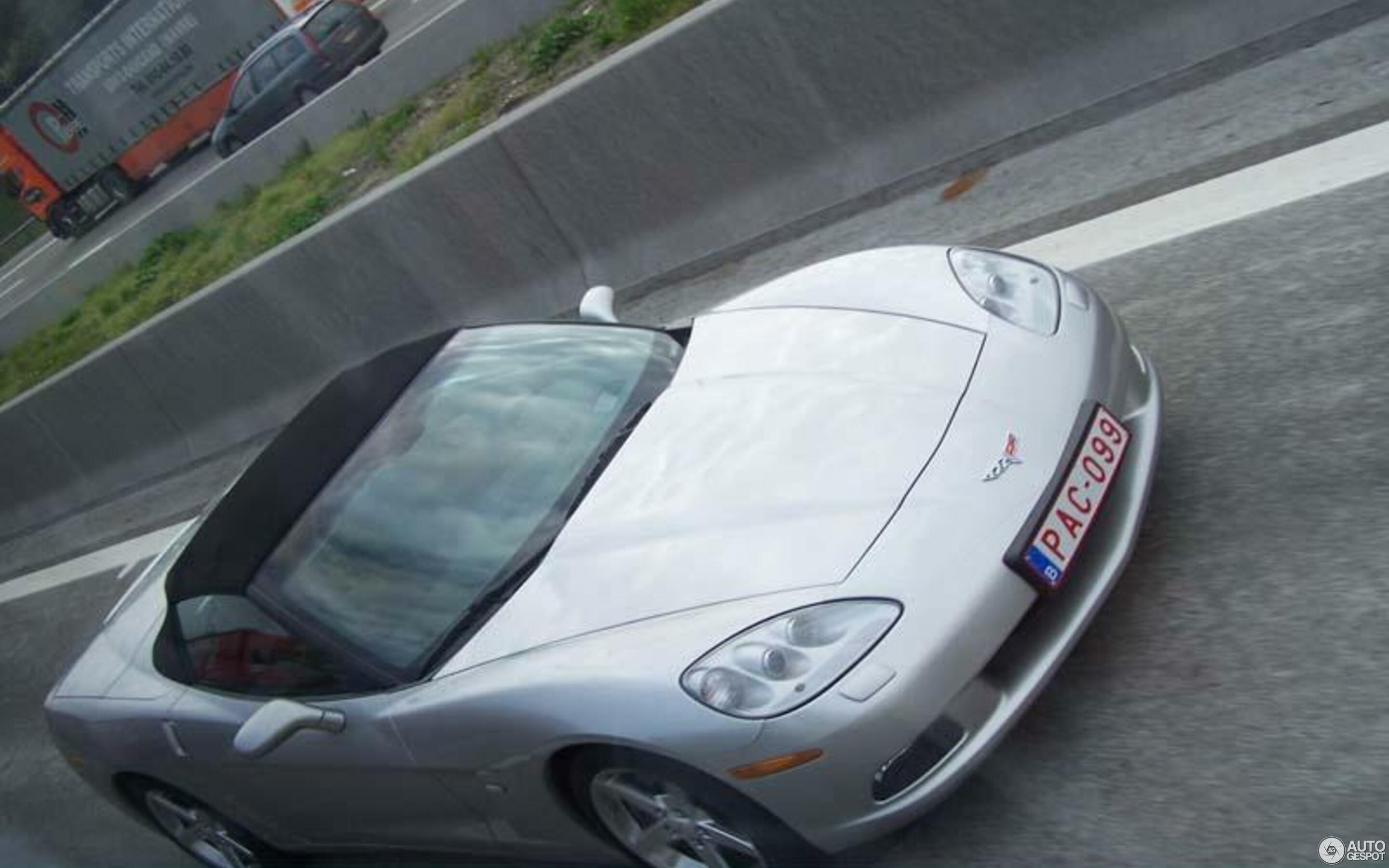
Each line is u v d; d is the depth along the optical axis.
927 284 3.72
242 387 9.20
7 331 19.70
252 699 3.70
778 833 2.73
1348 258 4.09
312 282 8.38
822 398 3.33
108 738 4.18
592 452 3.55
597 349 4.05
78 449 10.37
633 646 2.83
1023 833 2.85
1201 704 2.90
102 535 9.42
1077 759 2.94
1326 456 3.39
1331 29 5.21
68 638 7.93
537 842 3.35
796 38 6.21
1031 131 5.84
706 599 2.86
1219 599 3.14
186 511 8.80
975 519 2.85
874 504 2.93
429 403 3.96
